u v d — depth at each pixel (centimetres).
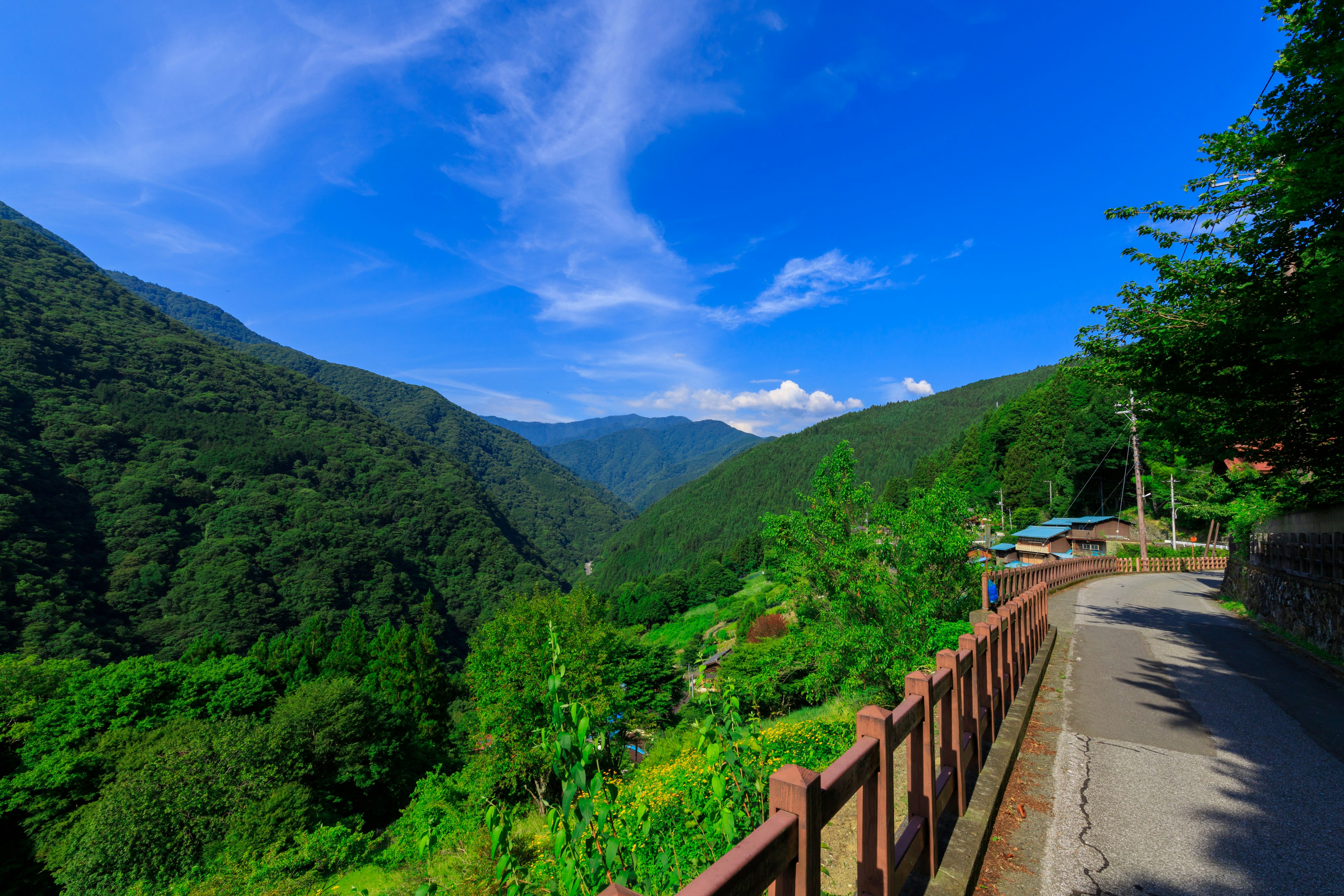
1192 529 4231
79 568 8150
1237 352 720
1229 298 722
